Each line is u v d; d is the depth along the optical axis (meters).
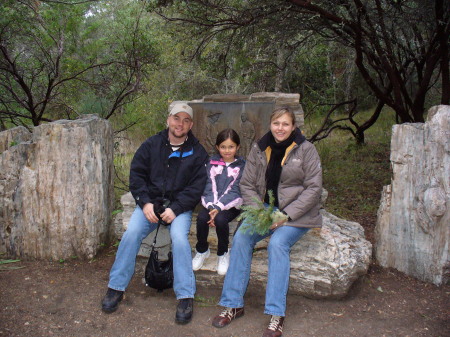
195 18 6.40
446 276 3.61
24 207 4.00
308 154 3.19
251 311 3.32
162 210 3.30
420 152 3.58
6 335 2.87
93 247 4.11
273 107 3.81
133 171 3.44
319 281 3.34
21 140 4.26
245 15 6.12
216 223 3.24
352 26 5.82
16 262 4.03
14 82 6.69
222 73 8.40
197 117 3.94
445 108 3.51
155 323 3.13
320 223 3.26
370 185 6.52
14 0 6.32
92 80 7.21
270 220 3.02
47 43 6.87
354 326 3.10
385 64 6.57
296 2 5.32
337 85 12.30
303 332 3.04
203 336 2.99
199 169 3.45
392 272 3.84
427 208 3.53
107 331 3.01
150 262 3.33
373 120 8.30
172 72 11.12
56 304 3.31
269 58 8.12
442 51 6.19
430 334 2.99
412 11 6.28
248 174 3.33
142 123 9.45
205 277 3.55
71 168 3.94
